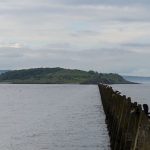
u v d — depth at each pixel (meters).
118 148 18.36
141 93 121.00
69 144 28.16
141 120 10.73
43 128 37.81
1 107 71.56
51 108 65.62
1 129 38.12
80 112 54.34
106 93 42.31
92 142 28.42
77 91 150.50
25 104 79.69
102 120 42.44
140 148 10.09
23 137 32.34
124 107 17.72
